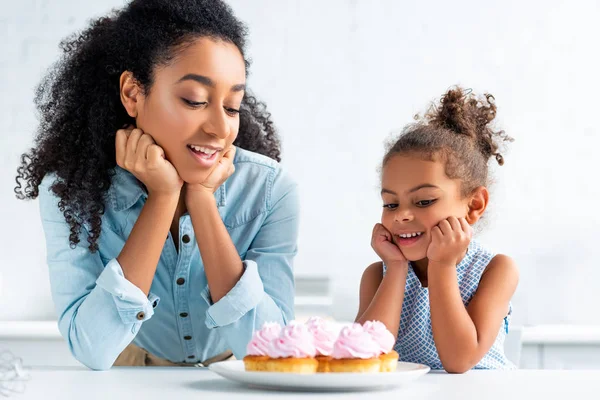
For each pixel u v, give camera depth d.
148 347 1.62
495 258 1.47
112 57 1.41
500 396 0.88
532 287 3.24
